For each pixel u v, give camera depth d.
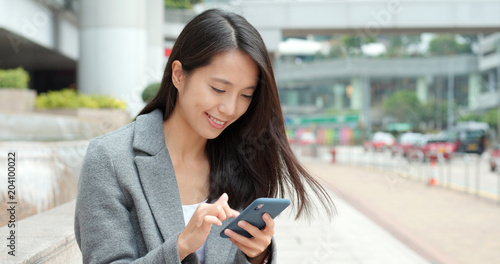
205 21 1.30
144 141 1.34
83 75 14.81
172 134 1.46
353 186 12.55
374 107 62.53
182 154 1.47
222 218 1.18
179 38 1.35
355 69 59.94
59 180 4.94
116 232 1.25
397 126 58.34
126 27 14.66
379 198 10.37
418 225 7.37
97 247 1.24
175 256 1.17
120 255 1.24
